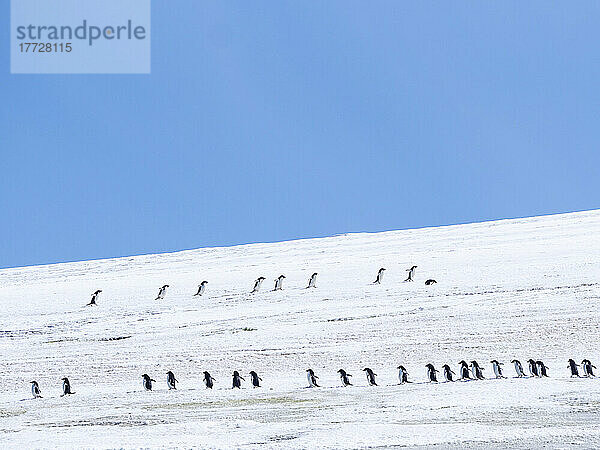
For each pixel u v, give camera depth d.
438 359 91.75
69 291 167.38
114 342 116.50
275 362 96.81
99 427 60.94
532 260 146.88
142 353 107.88
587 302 109.94
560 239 174.38
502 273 137.75
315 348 101.94
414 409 61.78
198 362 100.12
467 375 79.62
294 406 67.94
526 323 102.88
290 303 132.25
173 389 85.00
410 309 118.50
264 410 66.25
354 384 81.19
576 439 45.62
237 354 102.44
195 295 148.88
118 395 83.31
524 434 47.75
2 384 96.44
